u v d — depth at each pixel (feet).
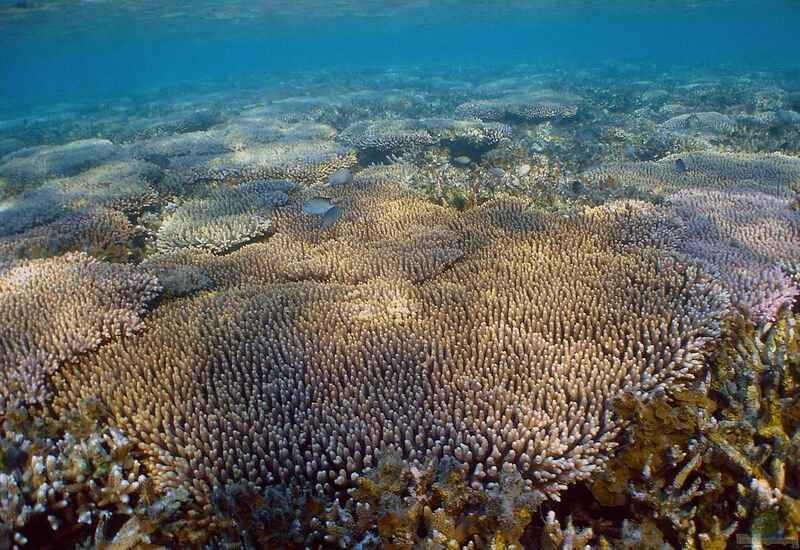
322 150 12.68
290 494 3.13
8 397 4.09
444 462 3.31
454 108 21.81
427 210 7.53
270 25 53.88
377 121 15.89
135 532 3.09
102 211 8.66
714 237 6.10
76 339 4.63
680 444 3.51
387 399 3.87
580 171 10.94
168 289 5.66
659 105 21.54
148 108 30.25
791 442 3.33
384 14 50.65
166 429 3.74
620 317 4.56
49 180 12.37
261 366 4.34
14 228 8.45
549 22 71.92
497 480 3.35
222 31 56.18
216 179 11.19
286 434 3.65
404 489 3.21
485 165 11.21
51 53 64.18
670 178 8.98
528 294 5.08
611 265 5.36
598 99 23.03
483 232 6.54
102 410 3.95
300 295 5.30
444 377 4.13
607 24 81.20
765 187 8.01
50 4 27.30
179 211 8.35
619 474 3.43
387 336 4.60
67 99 49.24
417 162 11.80
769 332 4.37
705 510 3.31
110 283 5.33
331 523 3.03
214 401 4.05
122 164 12.00
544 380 3.98
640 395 3.79
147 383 4.22
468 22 66.54
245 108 25.59
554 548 3.14
